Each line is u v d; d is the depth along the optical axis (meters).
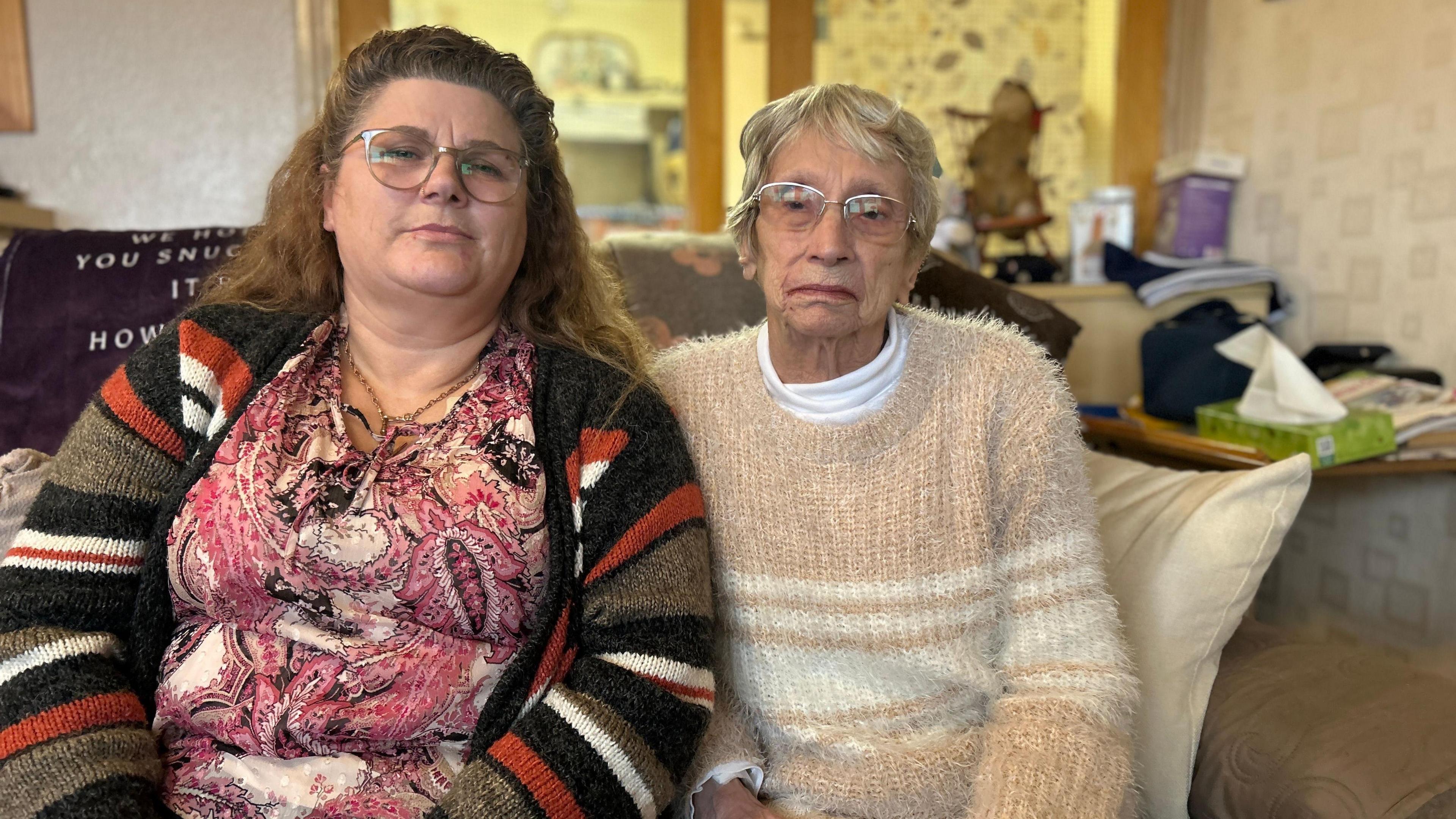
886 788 0.92
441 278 0.89
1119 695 0.89
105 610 0.84
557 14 3.47
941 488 0.97
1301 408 1.55
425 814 0.77
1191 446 1.73
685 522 0.93
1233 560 1.01
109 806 0.72
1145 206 2.50
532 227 1.06
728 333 1.40
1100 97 2.51
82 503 0.84
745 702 1.01
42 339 1.28
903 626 0.96
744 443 1.01
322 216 1.00
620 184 3.43
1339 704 0.94
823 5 2.42
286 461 0.85
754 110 2.44
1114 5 2.46
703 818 0.95
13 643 0.78
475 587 0.86
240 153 2.10
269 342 0.93
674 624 0.88
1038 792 0.82
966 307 1.56
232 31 2.07
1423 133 1.79
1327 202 2.03
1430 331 1.79
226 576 0.82
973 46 2.49
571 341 1.08
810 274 0.92
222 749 0.83
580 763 0.79
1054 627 0.93
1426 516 1.76
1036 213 2.38
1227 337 1.87
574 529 0.92
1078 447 0.98
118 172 2.06
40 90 2.01
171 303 1.31
